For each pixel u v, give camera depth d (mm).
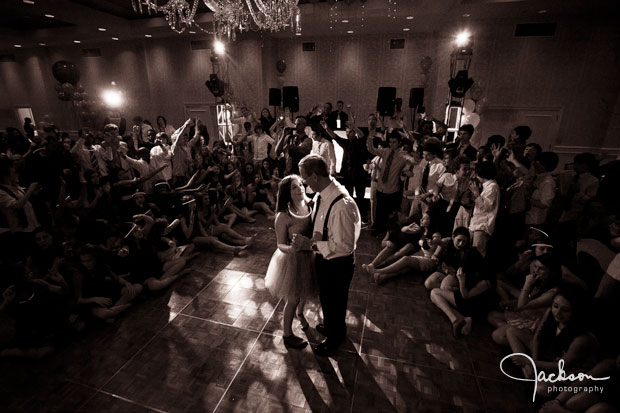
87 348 2570
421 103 8398
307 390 2197
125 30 9602
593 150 8156
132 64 11609
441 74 8789
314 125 5441
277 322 2916
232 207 5406
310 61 10539
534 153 3898
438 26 8734
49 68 12703
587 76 7824
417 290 3445
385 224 4844
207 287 3475
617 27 7375
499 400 2123
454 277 3098
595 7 6945
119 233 3240
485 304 2871
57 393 2158
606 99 7805
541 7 7020
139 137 7137
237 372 2344
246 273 3773
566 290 2051
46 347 2488
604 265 3117
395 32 9547
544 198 3600
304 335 2746
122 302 3057
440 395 2164
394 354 2535
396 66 9875
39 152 4539
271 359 2473
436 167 4152
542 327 2229
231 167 5758
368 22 8359
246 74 10234
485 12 7438
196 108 11320
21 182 4523
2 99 13633
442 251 3508
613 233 3320
